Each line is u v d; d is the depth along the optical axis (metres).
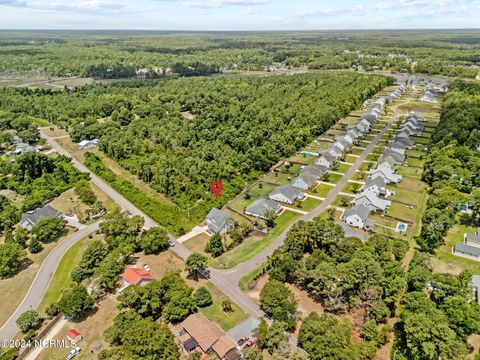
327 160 138.00
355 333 65.81
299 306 72.56
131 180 133.25
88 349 63.25
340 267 72.44
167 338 60.97
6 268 81.94
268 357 61.28
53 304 71.69
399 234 96.69
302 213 107.94
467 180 120.06
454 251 89.38
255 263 86.69
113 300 74.88
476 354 60.53
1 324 69.94
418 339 57.78
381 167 130.75
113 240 90.06
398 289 69.25
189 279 81.56
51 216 104.38
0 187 126.50
